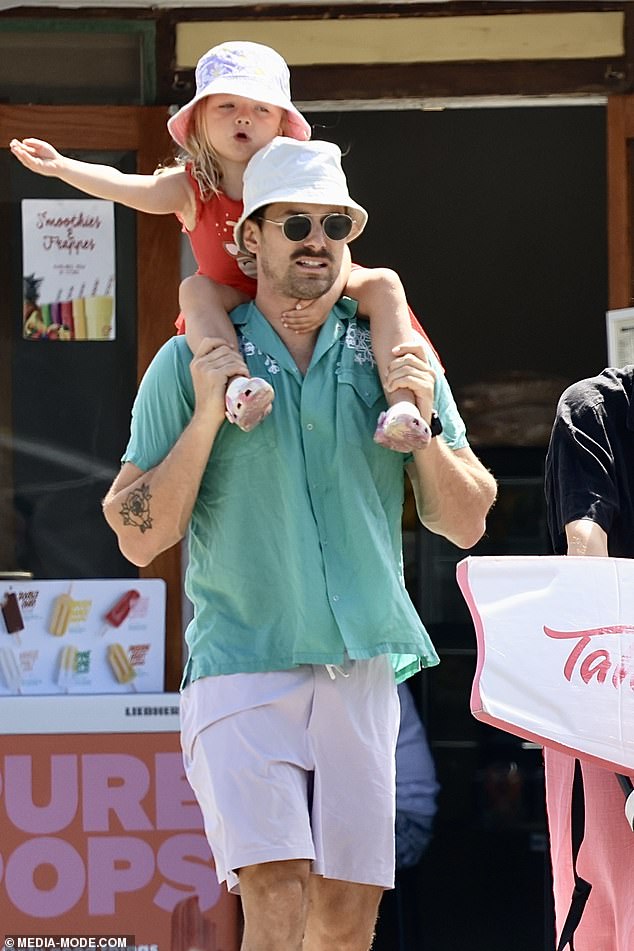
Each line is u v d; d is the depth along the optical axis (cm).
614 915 1056
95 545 1866
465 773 2548
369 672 1120
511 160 2844
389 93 1888
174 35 1870
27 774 1673
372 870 1111
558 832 1109
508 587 1012
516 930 2278
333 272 1108
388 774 1125
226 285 1205
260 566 1104
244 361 1116
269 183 1098
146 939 1661
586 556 1025
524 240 2906
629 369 1138
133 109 1864
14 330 1872
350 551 1105
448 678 2564
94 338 1877
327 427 1108
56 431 1872
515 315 2931
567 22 1877
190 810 1673
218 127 1273
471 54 1886
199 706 1112
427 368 1108
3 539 1861
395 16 1883
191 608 1842
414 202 2898
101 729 1680
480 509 1166
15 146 1295
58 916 1661
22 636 1809
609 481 1093
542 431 2833
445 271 2939
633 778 1013
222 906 1662
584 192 2867
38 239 1872
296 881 1072
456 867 2502
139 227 1873
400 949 2081
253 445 1102
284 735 1091
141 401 1155
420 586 2573
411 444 1073
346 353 1132
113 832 1670
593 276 2906
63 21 1862
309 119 2220
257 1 1873
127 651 1820
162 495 1098
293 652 1091
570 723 998
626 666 1006
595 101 1903
